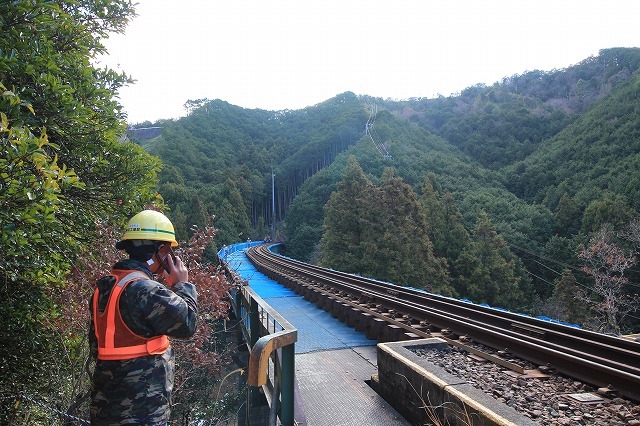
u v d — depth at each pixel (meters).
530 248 42.16
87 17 4.83
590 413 3.23
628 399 3.44
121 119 4.71
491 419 2.58
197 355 4.71
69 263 3.99
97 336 1.74
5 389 3.76
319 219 61.59
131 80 4.95
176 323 1.72
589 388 3.72
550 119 102.25
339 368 5.41
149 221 1.92
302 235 56.12
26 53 3.46
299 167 108.75
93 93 4.16
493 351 5.01
